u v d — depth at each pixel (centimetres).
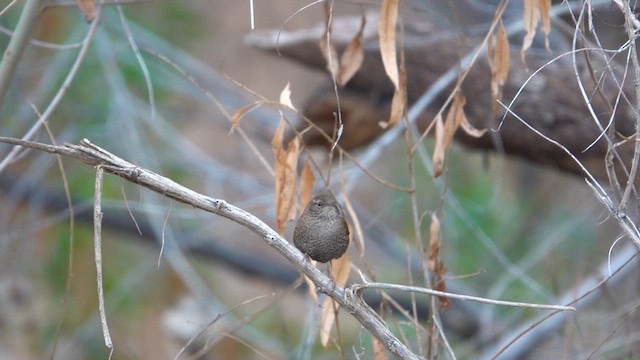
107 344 501
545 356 1021
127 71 1320
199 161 1316
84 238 1384
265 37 1002
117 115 1278
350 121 991
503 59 693
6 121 1269
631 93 846
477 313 1252
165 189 533
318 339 1242
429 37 962
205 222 1429
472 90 925
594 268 1107
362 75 972
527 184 1405
